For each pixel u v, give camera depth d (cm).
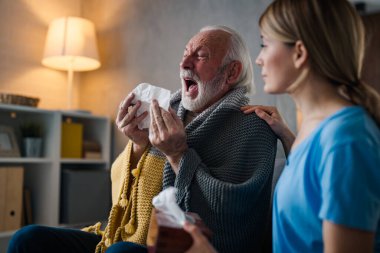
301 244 72
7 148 236
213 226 104
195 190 106
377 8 209
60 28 263
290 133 119
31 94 277
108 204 264
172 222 74
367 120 67
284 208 75
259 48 225
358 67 72
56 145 245
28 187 255
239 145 114
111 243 120
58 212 243
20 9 272
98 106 297
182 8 261
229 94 127
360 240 60
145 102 122
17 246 115
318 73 73
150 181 119
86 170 266
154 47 273
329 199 62
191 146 116
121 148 281
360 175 61
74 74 306
